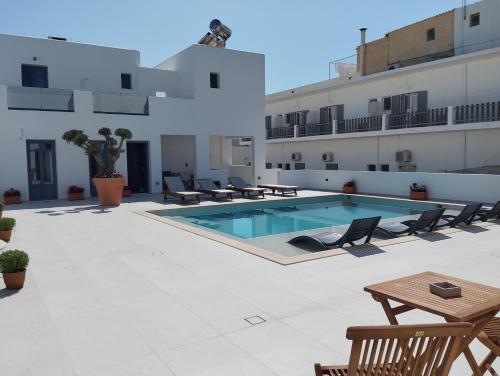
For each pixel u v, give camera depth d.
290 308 4.92
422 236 9.09
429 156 21.12
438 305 2.69
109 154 14.97
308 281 5.95
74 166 17.17
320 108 27.72
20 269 5.68
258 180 22.73
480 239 8.82
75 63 19.20
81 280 6.05
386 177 18.14
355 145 25.08
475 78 19.11
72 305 5.05
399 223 10.37
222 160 25.12
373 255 7.45
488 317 2.70
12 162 15.90
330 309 4.89
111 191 14.68
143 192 19.89
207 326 4.42
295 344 4.00
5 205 14.97
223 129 21.25
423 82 21.31
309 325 4.44
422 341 2.13
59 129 16.78
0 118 15.61
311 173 21.64
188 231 9.84
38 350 3.91
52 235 9.41
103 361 3.70
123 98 18.22
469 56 18.56
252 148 22.58
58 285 5.82
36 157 16.55
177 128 19.77
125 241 8.73
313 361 3.69
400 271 6.45
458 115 19.45
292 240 9.22
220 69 21.00
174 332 4.28
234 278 6.10
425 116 21.05
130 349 3.92
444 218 11.08
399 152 22.25
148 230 10.02
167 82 21.61
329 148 26.86
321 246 8.55
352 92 25.30
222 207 15.16
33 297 5.34
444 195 16.08
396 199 16.31
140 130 18.66
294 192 19.02
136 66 20.78
